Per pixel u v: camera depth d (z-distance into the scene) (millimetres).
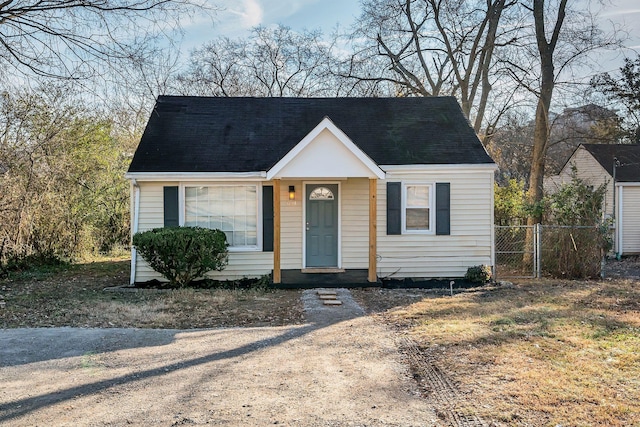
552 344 5969
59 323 7469
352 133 12930
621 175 19141
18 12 9430
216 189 11797
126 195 19359
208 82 27656
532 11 16438
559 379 4754
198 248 10586
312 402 4312
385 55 21938
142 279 11594
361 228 12320
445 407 4168
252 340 6418
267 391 4578
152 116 12914
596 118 19219
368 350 5906
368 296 9867
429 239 12094
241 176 11438
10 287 10906
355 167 10742
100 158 17625
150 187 11516
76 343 6262
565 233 12539
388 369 5191
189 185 11641
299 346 6125
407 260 12109
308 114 13641
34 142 13312
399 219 12031
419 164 11883
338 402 4312
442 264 12133
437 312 8047
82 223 16203
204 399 4387
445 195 12031
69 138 15172
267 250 11844
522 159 29250
